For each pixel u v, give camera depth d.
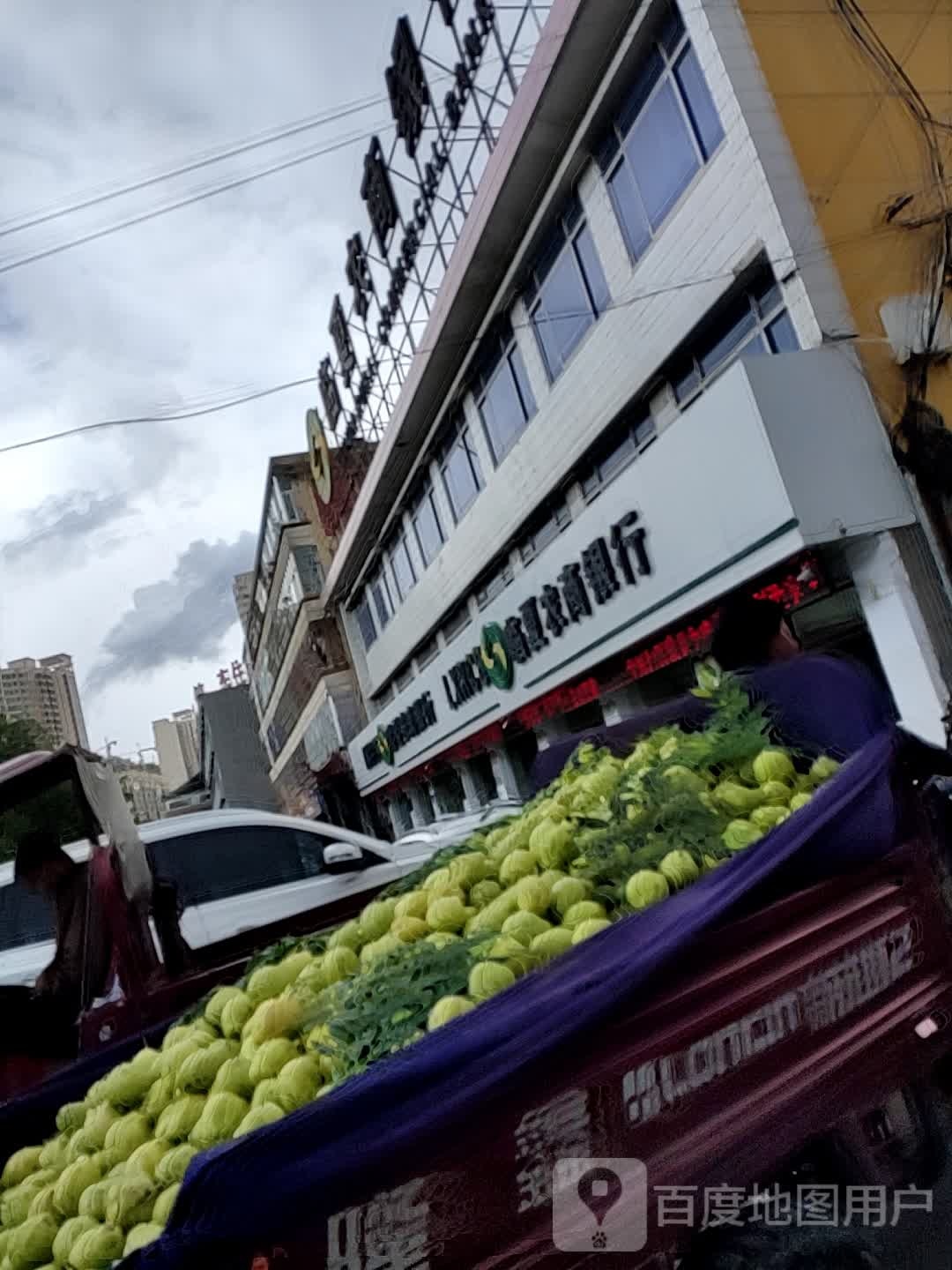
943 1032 2.23
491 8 10.34
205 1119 2.03
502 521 13.97
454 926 2.46
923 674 7.17
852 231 7.78
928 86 8.35
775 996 1.94
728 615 3.79
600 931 1.87
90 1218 2.02
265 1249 1.37
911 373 7.61
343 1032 2.00
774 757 2.71
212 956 5.16
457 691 15.95
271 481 29.20
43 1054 3.96
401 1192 1.47
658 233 9.07
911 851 2.35
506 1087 1.56
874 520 7.23
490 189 10.62
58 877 4.19
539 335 11.71
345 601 24.36
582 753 3.43
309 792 33.06
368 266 15.13
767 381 7.17
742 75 7.88
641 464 8.73
